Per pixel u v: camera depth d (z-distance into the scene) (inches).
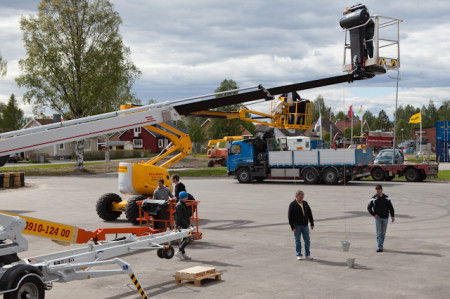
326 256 425.1
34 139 255.9
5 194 1074.7
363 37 439.8
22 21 1817.2
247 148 1302.9
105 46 1876.2
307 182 1234.6
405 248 454.0
